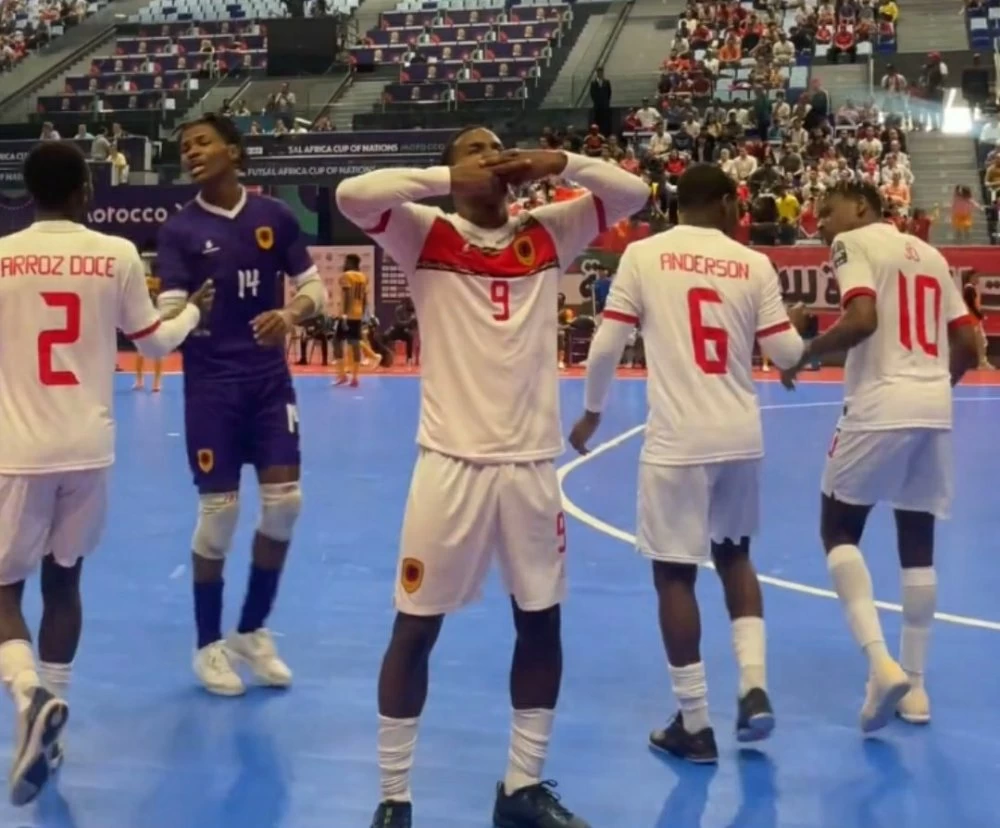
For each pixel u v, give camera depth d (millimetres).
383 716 3281
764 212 19844
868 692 4012
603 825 3404
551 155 3332
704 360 3871
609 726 4172
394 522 7621
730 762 3861
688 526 3836
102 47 36906
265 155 24156
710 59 30031
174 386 16922
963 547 6941
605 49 31984
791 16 32688
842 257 4223
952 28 31234
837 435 4289
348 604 5691
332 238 22547
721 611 5539
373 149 23812
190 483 9055
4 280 3611
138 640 5148
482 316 3254
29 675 3480
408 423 12797
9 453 3572
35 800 3551
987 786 3658
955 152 24984
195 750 3939
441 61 31578
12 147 25203
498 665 4773
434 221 3312
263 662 4559
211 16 38688
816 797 3586
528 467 3270
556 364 3406
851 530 4293
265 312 4465
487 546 3287
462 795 3619
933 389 4172
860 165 23016
